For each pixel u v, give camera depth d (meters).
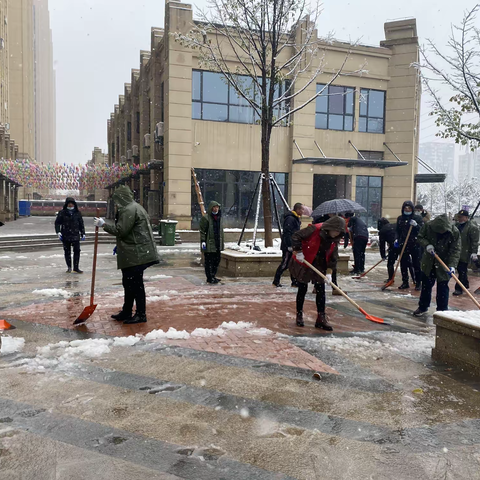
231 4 11.29
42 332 5.20
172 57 19.52
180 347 4.74
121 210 5.45
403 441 2.90
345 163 21.55
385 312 6.82
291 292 8.23
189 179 20.22
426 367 4.32
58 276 9.70
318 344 4.98
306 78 21.25
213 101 20.53
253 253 10.45
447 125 12.02
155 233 20.31
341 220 5.43
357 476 2.50
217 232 8.90
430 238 6.27
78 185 24.91
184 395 3.53
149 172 24.97
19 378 3.78
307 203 21.91
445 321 4.38
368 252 17.94
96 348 4.55
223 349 4.72
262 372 4.08
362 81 22.73
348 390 3.72
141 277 5.63
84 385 3.67
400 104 23.16
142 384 3.72
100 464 2.56
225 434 2.93
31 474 2.45
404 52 22.92
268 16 11.18
